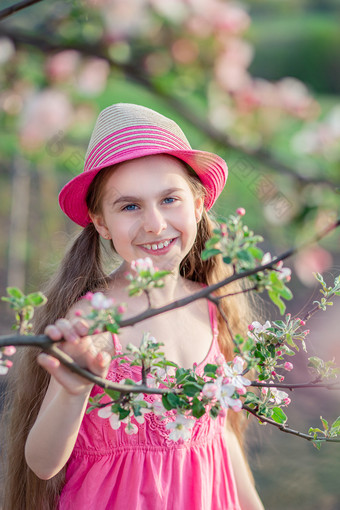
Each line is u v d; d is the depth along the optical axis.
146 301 1.52
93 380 0.94
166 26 1.32
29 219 4.95
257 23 12.99
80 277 1.55
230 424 1.68
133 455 1.38
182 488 1.39
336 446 3.52
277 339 1.28
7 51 1.37
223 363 1.10
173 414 1.15
